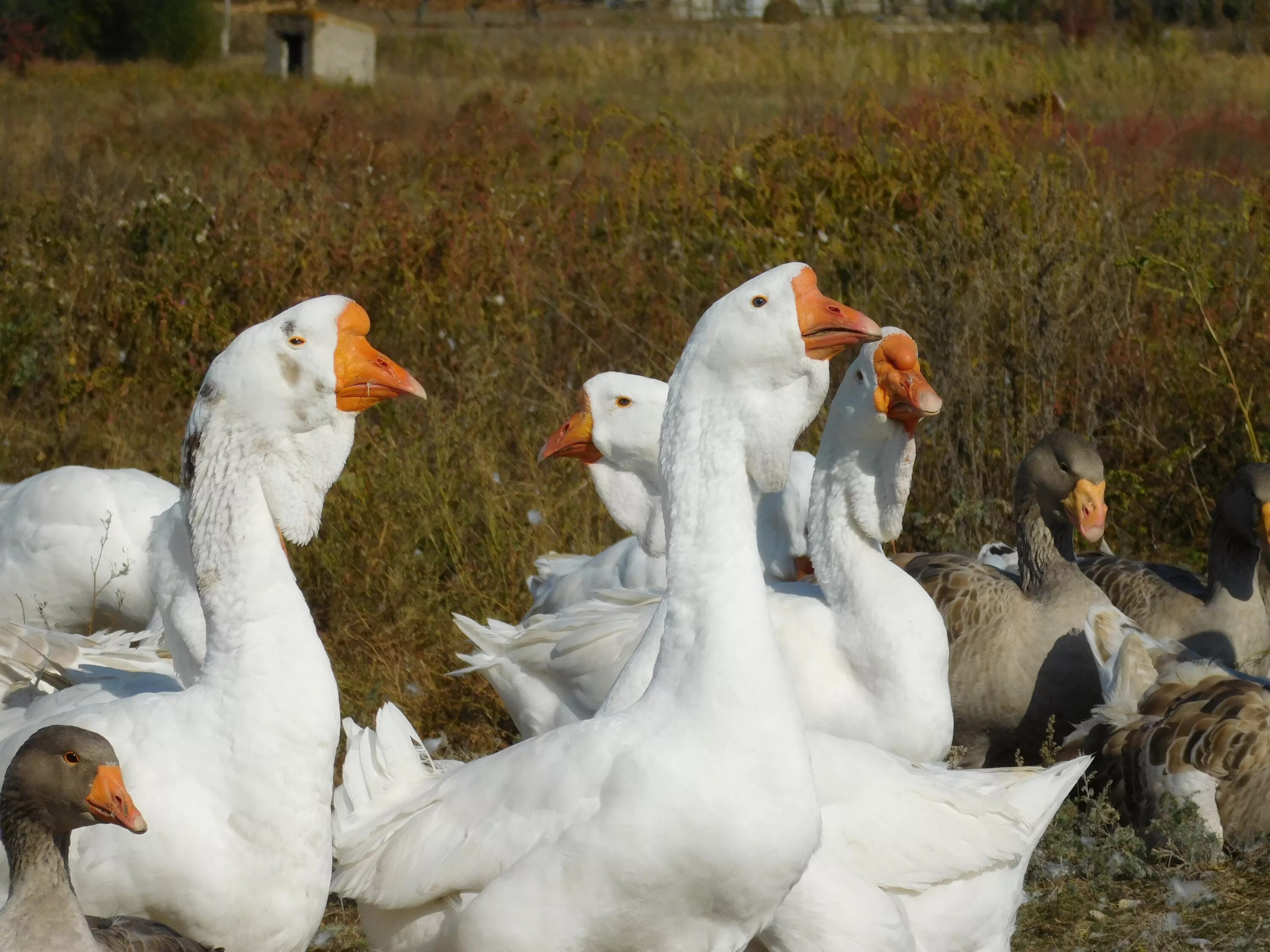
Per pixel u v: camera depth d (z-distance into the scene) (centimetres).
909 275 1316
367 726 891
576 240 1598
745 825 502
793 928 589
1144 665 845
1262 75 3619
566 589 962
